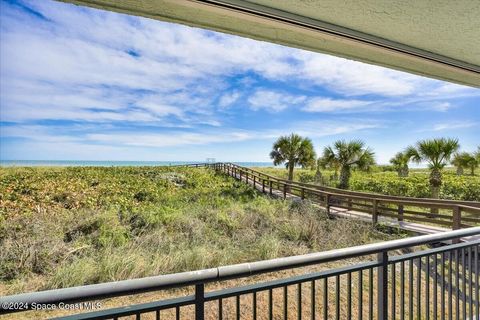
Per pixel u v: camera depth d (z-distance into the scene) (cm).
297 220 647
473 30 145
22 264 389
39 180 1144
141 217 637
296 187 1059
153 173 1708
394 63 177
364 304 337
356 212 852
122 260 393
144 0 112
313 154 1603
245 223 641
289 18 129
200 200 907
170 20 120
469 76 206
